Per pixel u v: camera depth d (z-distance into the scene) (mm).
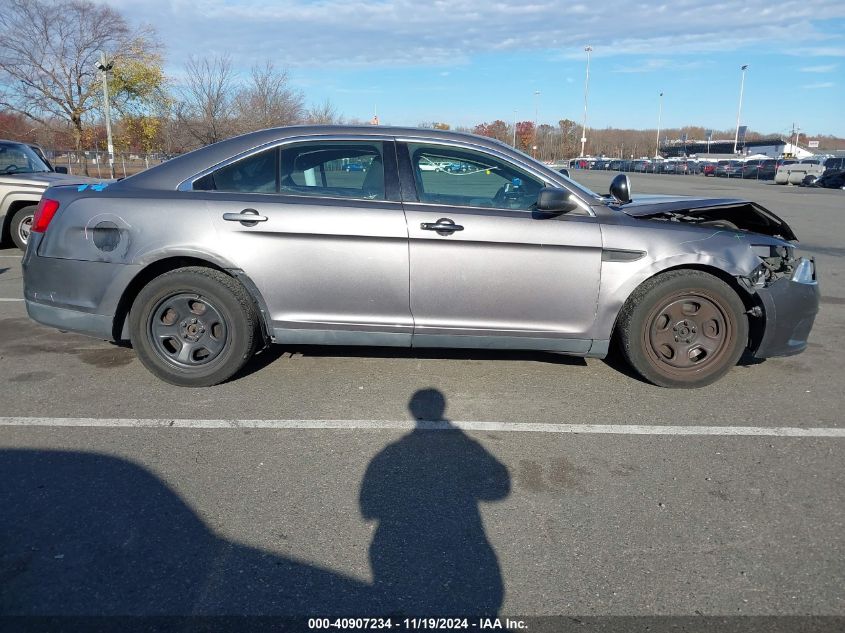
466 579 2627
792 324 4477
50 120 31234
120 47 31141
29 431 3814
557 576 2654
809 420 4188
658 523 3023
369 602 2488
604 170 68938
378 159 4324
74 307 4375
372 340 4391
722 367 4520
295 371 4844
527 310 4312
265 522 2979
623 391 4598
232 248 4203
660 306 4418
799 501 3232
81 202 4309
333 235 4191
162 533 2873
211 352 4426
